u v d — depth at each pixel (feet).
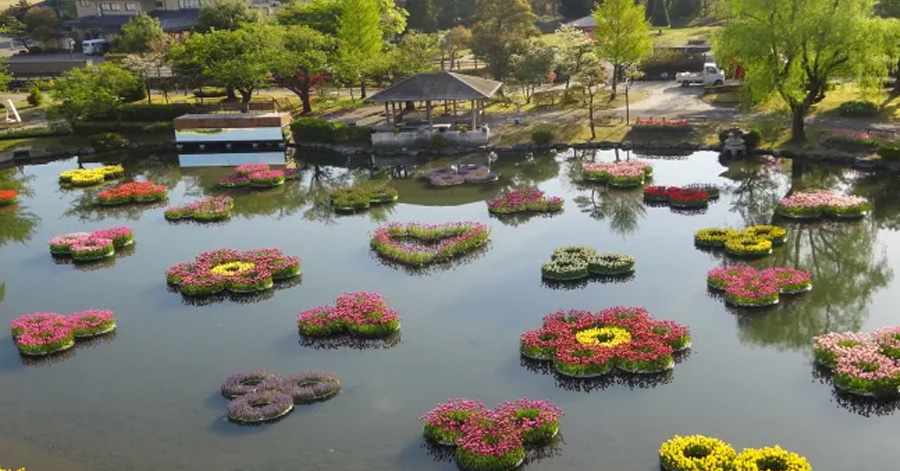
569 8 346.54
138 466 67.62
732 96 204.74
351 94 233.14
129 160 188.85
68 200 152.35
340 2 248.11
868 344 80.53
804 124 172.45
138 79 221.87
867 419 71.15
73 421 75.25
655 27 318.04
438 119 200.64
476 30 243.60
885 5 210.79
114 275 112.06
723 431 69.82
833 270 104.94
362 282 106.22
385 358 85.30
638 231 121.49
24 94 252.83
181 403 77.66
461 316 94.63
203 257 112.57
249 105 212.43
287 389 77.51
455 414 71.26
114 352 89.20
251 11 273.33
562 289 101.30
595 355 80.53
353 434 71.36
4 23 335.88
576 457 66.85
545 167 163.84
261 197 150.61
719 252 111.75
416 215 134.31
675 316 92.43
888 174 144.25
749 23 156.35
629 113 195.42
